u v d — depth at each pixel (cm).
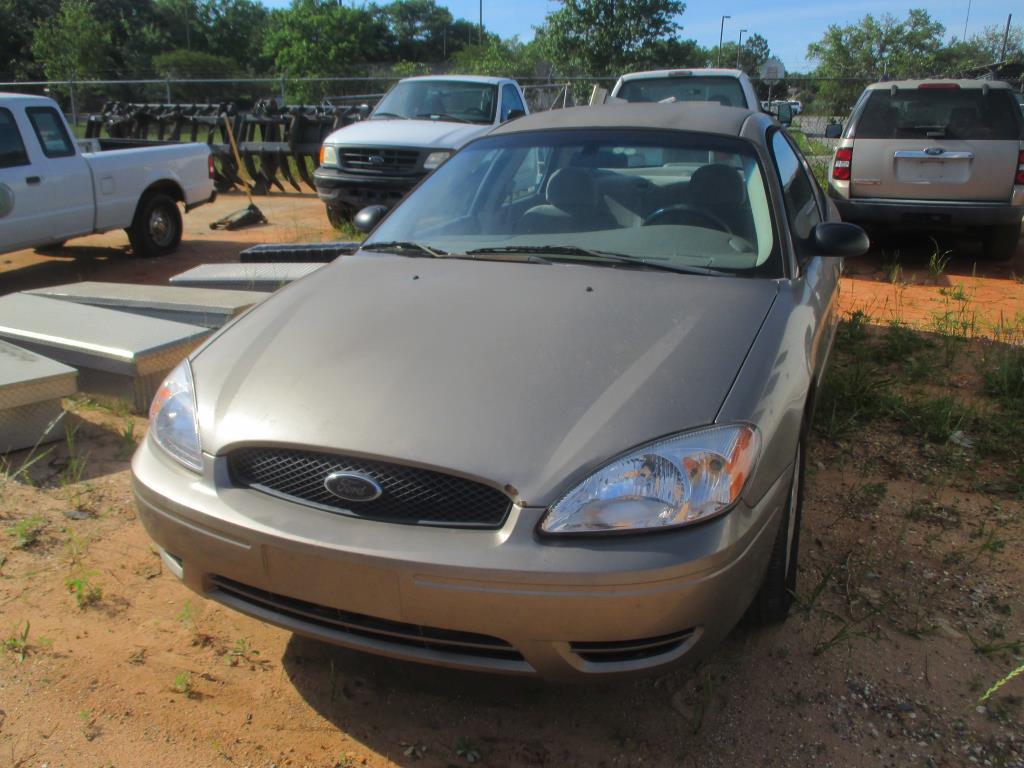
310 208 1294
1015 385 496
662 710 250
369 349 254
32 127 773
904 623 286
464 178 373
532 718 248
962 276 830
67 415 438
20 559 321
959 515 358
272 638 282
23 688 256
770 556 244
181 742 237
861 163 845
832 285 390
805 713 247
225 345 273
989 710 248
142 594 303
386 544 210
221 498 230
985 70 2003
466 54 3984
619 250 318
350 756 234
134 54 5006
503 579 203
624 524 206
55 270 877
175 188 952
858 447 425
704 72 1103
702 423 222
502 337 254
